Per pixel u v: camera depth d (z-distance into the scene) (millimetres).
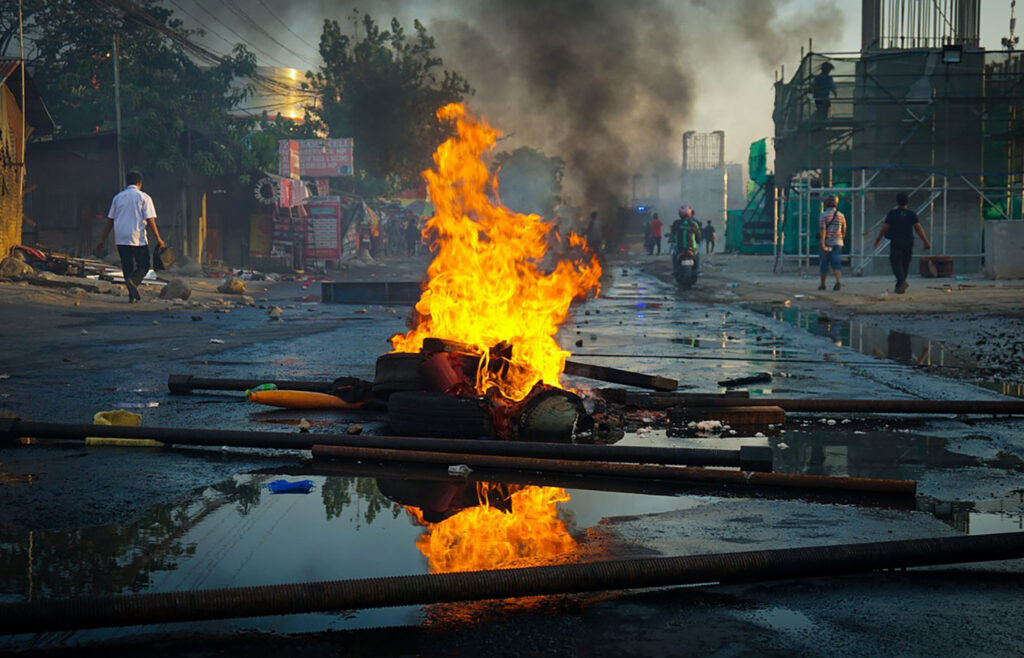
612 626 2535
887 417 5980
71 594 2736
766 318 13703
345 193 45094
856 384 7309
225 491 4031
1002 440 5207
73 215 27953
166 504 3799
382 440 4715
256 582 2852
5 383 7066
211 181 31688
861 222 25047
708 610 2650
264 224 33281
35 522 3518
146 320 13094
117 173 28203
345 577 2906
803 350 9625
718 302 17422
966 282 20703
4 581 2850
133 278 15523
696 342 10422
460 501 3896
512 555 3148
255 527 3467
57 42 33875
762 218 38938
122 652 2365
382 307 17172
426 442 4668
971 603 2703
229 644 2414
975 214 24766
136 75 33594
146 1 36125
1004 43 27734
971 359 8805
